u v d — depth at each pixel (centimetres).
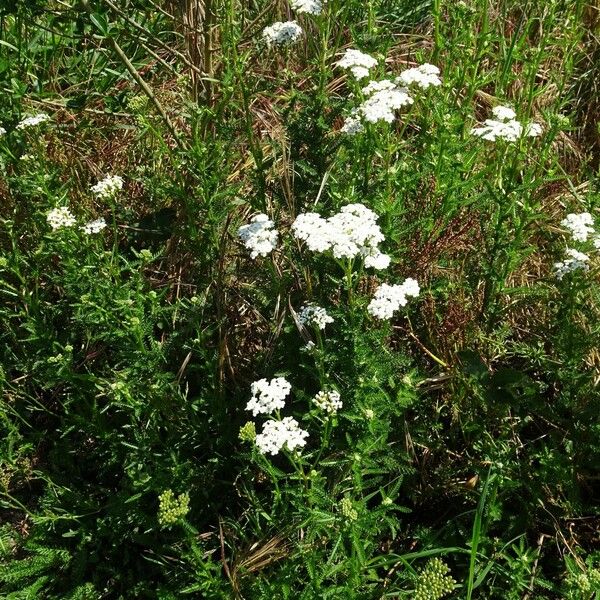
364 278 81
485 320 86
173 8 99
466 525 76
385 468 73
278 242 87
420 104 98
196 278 93
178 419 79
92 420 81
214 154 84
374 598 68
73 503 81
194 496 77
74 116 107
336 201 78
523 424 78
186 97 101
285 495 72
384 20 123
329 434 68
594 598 65
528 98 98
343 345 69
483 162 98
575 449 75
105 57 112
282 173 87
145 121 83
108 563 78
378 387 66
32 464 87
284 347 80
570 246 92
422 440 78
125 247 97
